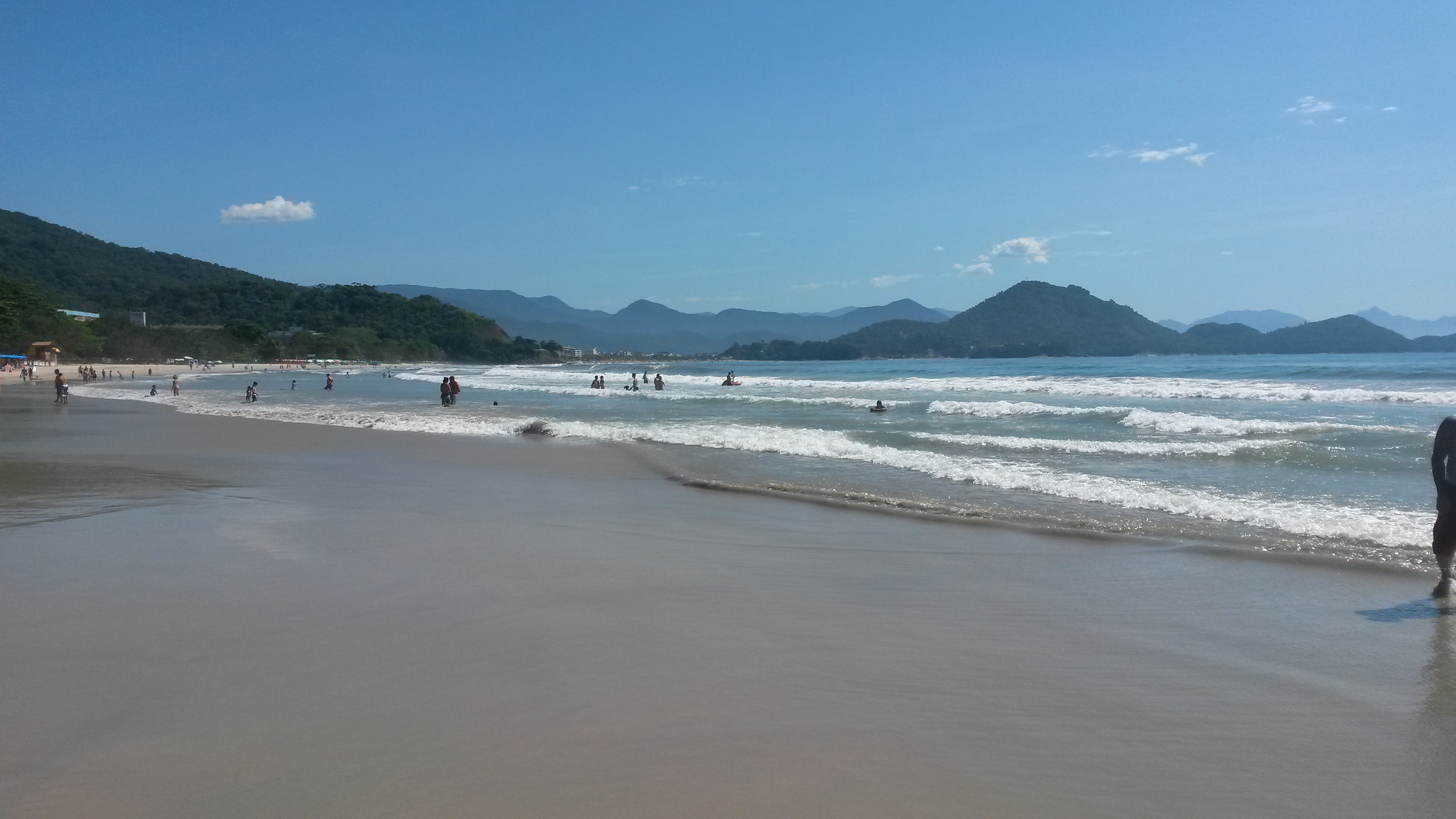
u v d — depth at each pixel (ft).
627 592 20.58
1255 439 51.37
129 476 41.55
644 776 11.22
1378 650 16.31
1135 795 10.94
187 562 23.41
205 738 12.27
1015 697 14.17
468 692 14.08
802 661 15.79
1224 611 18.97
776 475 41.32
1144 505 31.65
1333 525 27.25
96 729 12.57
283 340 555.69
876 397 115.24
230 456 51.29
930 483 38.14
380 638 16.89
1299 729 12.95
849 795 10.80
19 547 25.26
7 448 56.80
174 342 437.17
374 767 11.41
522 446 56.75
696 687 14.42
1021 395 110.83
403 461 48.57
